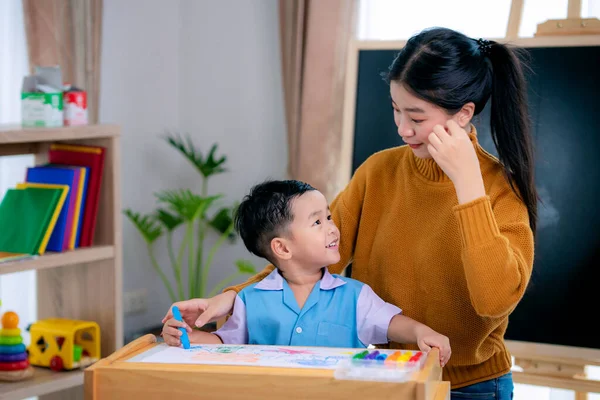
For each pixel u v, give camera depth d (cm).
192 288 312
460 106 117
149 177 329
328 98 274
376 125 205
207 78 331
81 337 218
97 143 216
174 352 109
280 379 93
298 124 284
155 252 335
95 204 212
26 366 201
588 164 181
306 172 280
